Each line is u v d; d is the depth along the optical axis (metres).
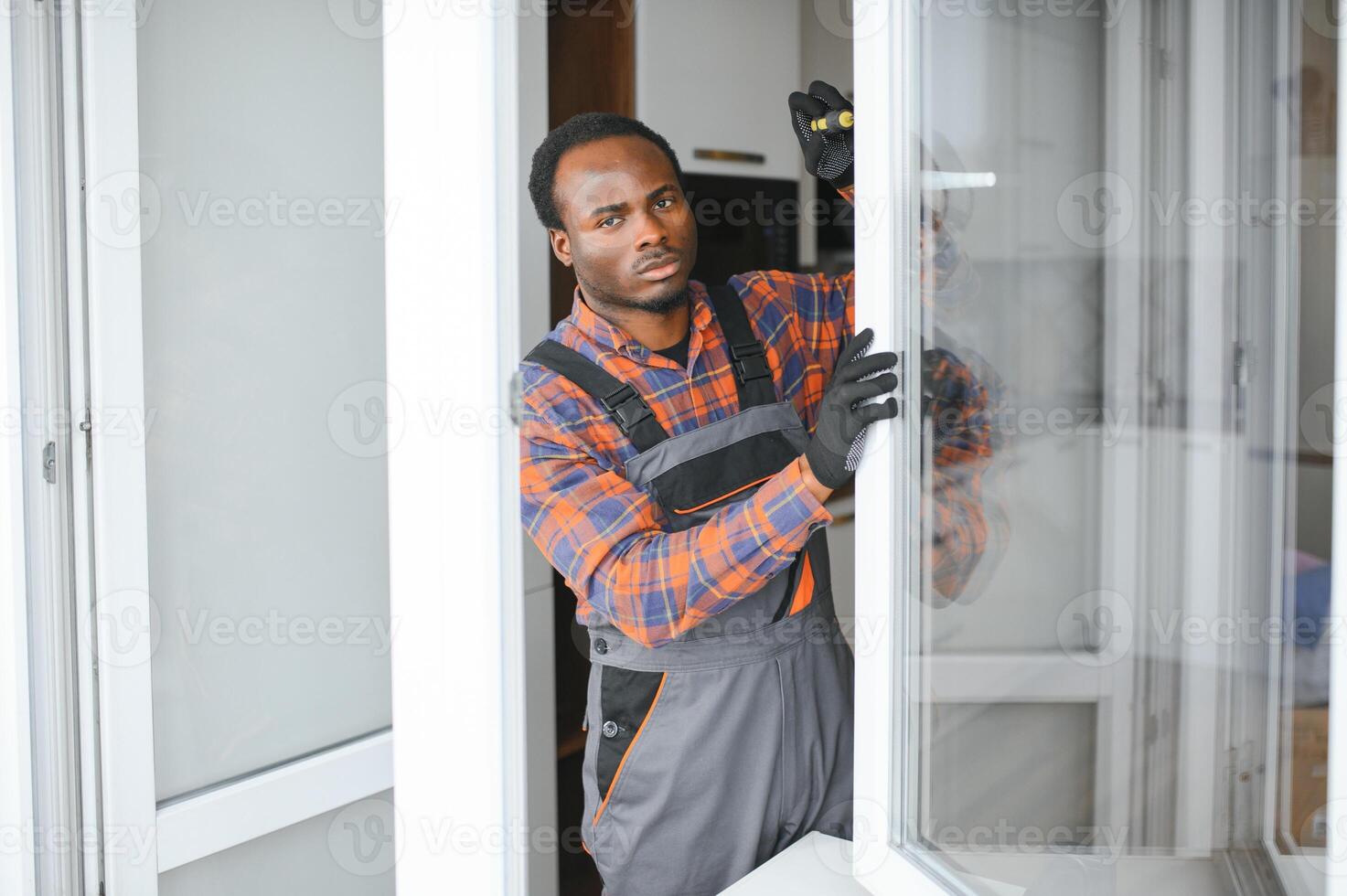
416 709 0.91
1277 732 0.75
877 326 0.85
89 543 1.40
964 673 0.87
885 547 0.85
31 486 1.37
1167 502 0.82
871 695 0.87
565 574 1.14
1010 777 0.88
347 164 1.59
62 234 1.37
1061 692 0.88
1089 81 0.81
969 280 0.85
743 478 1.23
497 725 0.86
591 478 1.16
